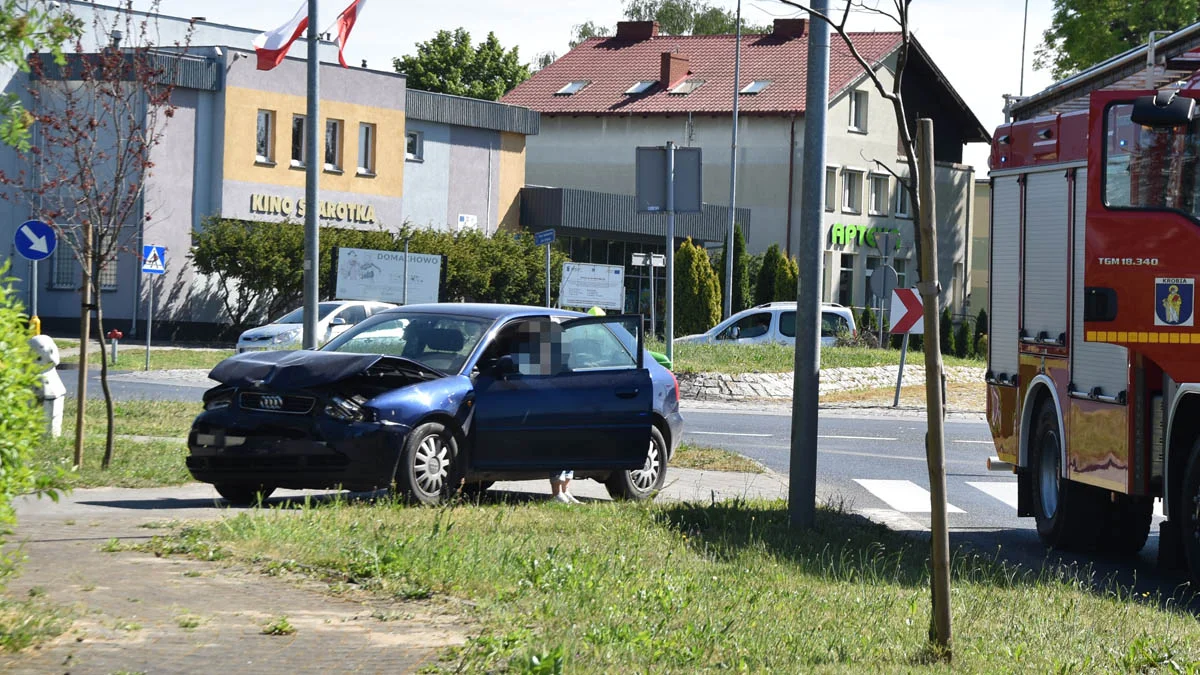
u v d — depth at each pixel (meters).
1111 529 21.66
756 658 11.93
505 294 88.88
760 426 42.69
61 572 13.34
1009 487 31.06
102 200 24.50
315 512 17.97
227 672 10.10
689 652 11.74
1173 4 83.81
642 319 23.50
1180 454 19.09
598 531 18.67
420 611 12.59
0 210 76.69
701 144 114.44
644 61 122.94
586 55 125.88
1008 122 24.28
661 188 37.53
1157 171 18.78
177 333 77.62
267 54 55.09
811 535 20.11
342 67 86.25
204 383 50.28
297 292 79.12
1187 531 18.52
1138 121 17.84
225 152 79.38
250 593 12.93
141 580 13.20
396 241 83.44
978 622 14.53
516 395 21.78
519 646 11.16
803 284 21.50
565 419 22.34
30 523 16.67
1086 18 86.50
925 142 12.45
